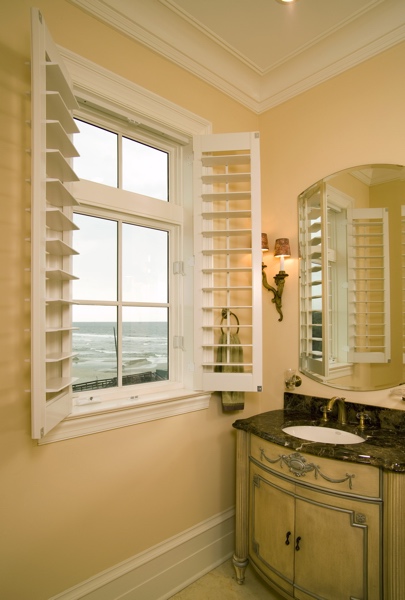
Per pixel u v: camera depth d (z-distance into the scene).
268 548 1.61
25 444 1.29
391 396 1.72
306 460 1.46
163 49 1.79
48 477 1.35
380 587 1.28
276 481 1.59
